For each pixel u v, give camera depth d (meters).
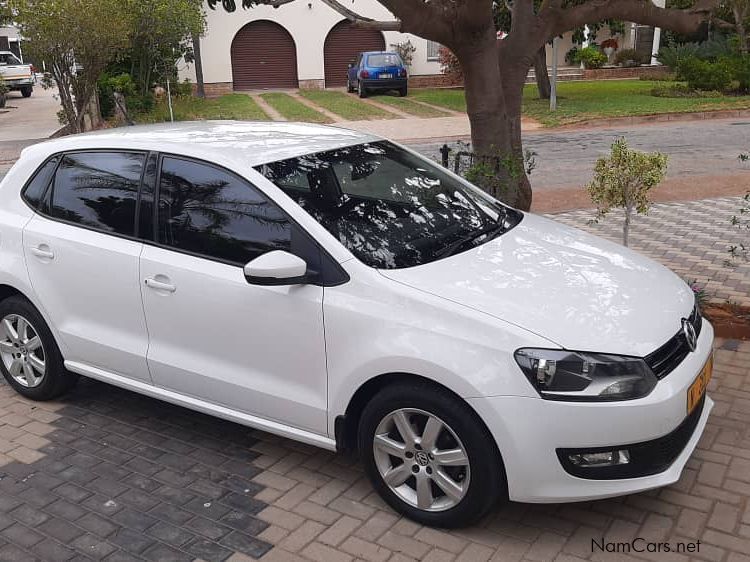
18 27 18.00
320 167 4.10
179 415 4.71
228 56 31.03
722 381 4.77
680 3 25.73
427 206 4.20
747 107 20.12
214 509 3.68
